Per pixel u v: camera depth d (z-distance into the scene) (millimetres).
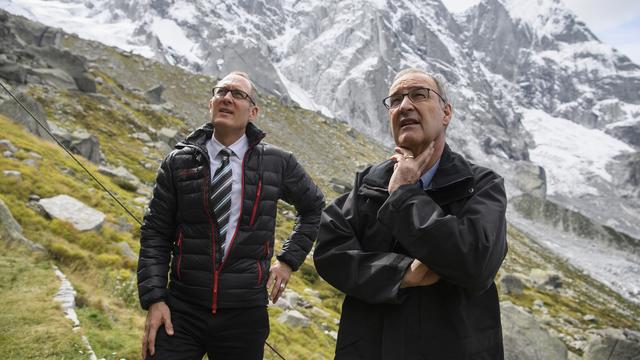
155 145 59781
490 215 3020
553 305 66688
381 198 3359
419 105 3283
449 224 2857
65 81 62281
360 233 3467
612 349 30203
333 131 155000
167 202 4531
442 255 2836
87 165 35375
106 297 12867
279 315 21859
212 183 4449
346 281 3225
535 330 20625
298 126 145000
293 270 4938
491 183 3232
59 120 51156
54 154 32875
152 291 4316
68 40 130500
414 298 3145
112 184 33906
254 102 4707
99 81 76500
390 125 3488
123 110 65625
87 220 19938
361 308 3309
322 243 3465
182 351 4289
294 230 5059
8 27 65375
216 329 4383
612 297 132750
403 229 2939
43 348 7559
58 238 17656
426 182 3365
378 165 3582
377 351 3178
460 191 3219
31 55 64312
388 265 3133
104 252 18453
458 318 3061
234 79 4621
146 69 131375
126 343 9039
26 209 19094
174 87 128750
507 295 66438
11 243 13664
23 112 36781
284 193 5004
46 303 9477
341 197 3805
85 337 8336
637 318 111062
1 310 8688
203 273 4375
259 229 4570
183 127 78688
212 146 4641
